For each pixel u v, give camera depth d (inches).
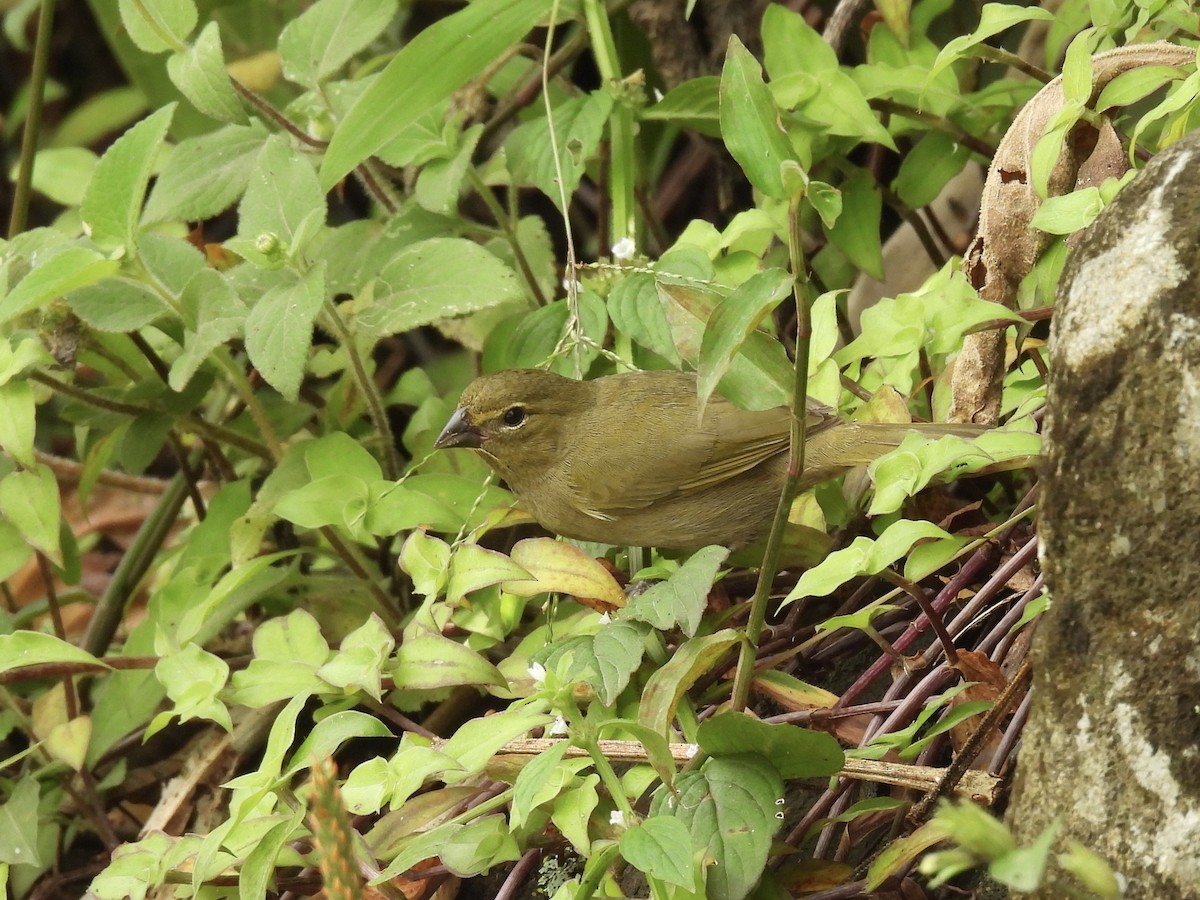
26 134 386.9
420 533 274.7
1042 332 295.3
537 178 335.3
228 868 253.9
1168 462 174.7
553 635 285.1
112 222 290.5
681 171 481.7
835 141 347.6
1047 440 189.2
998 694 231.1
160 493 428.1
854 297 392.8
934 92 345.1
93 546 470.6
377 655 255.8
